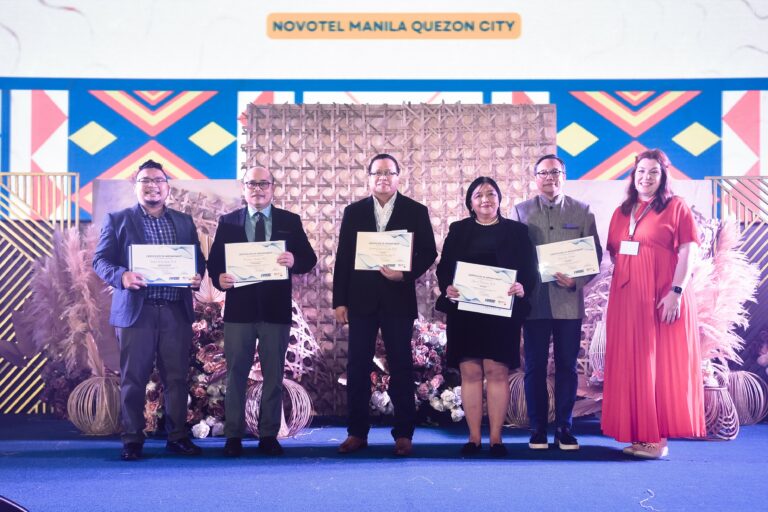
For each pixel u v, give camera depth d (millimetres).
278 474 3438
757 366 5574
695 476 3434
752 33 6934
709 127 6949
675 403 3871
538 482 3277
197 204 5496
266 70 7008
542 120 5527
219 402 4664
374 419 5262
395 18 7035
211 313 4777
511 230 4020
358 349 3975
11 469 3586
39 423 5258
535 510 2803
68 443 4410
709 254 5051
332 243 5555
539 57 7000
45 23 6906
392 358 3939
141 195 3949
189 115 6984
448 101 7008
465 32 7020
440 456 3910
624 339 3934
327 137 5594
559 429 4137
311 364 5090
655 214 3988
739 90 6934
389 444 4305
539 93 7000
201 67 6988
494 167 5531
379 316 3988
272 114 5605
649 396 3846
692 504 2906
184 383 4012
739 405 5137
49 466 3662
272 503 2891
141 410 3895
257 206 4059
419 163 5559
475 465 3654
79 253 4852
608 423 3967
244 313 3908
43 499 2961
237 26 7008
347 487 3166
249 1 7012
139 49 6961
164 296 3898
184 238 4039
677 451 4137
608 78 6988
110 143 6930
